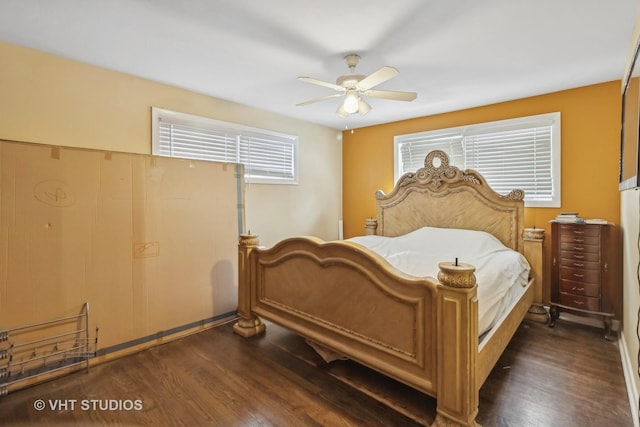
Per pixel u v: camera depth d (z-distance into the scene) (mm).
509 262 2658
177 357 2346
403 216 4191
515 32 2125
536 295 3111
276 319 2477
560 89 3186
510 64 2623
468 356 1460
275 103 3701
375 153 4730
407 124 4379
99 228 2318
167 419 1681
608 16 1933
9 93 2268
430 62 2584
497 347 1910
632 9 1857
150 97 2973
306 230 4555
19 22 2010
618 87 2934
